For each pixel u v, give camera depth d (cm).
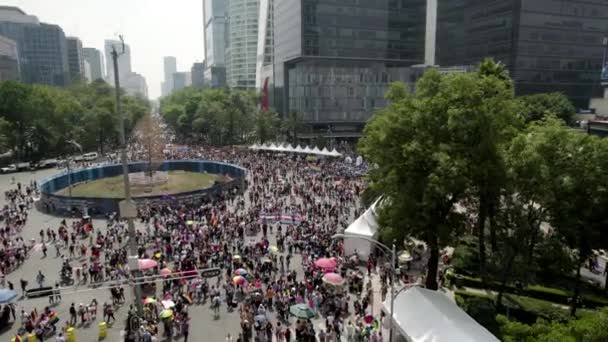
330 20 11269
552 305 2920
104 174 8044
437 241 2944
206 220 4819
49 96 10400
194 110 14012
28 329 2616
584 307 2983
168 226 4600
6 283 3375
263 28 18000
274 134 11425
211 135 12888
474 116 2675
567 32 10850
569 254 2719
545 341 1658
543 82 10831
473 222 3294
